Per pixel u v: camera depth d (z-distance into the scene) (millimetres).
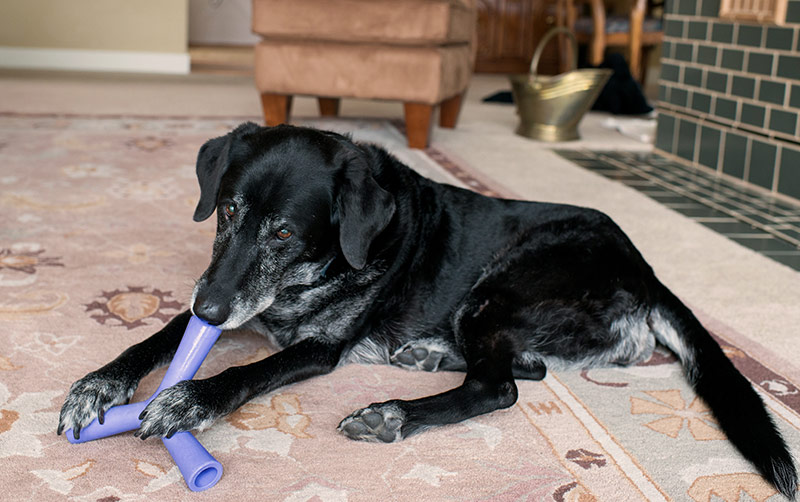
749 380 2217
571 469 1739
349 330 2145
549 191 4352
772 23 4480
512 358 2070
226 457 1703
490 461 1753
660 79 5738
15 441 1696
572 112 5922
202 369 2115
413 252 2229
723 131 5051
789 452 1781
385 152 2316
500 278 2207
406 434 1826
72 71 8461
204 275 1846
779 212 4223
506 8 10742
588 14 9867
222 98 7039
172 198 3738
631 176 4965
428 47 5156
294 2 5211
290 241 1910
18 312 2359
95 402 1717
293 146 1949
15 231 3117
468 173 4578
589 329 2178
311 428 1852
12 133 4930
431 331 2252
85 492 1541
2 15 8375
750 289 2980
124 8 8648
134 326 2316
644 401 2084
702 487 1702
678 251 3408
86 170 4156
